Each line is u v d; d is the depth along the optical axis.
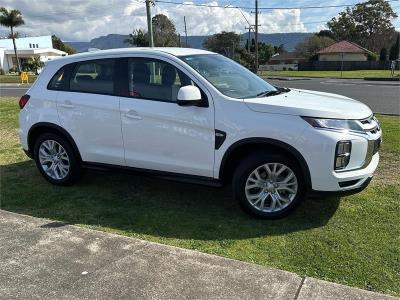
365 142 4.45
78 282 3.44
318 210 4.92
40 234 4.29
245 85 5.15
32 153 6.17
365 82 29.06
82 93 5.55
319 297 3.19
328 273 3.62
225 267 3.62
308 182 4.44
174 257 3.79
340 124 4.36
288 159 4.51
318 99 4.93
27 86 30.42
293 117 4.40
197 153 4.84
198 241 4.26
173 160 5.01
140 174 5.29
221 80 4.97
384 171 6.20
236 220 4.75
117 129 5.29
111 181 6.16
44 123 5.82
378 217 4.70
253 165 4.61
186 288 3.33
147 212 5.02
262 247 4.10
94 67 5.51
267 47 99.81
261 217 4.70
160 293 3.28
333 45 75.44
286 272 3.53
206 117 4.71
